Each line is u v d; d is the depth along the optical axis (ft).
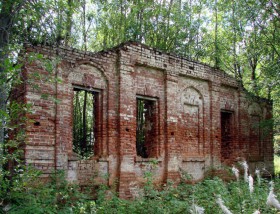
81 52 34.68
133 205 29.27
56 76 32.24
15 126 24.40
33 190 26.25
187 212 27.78
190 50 67.36
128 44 38.40
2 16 28.22
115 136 36.73
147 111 42.60
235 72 67.77
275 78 52.85
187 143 44.80
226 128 54.03
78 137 53.36
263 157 59.47
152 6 61.72
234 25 62.34
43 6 29.30
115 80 37.47
